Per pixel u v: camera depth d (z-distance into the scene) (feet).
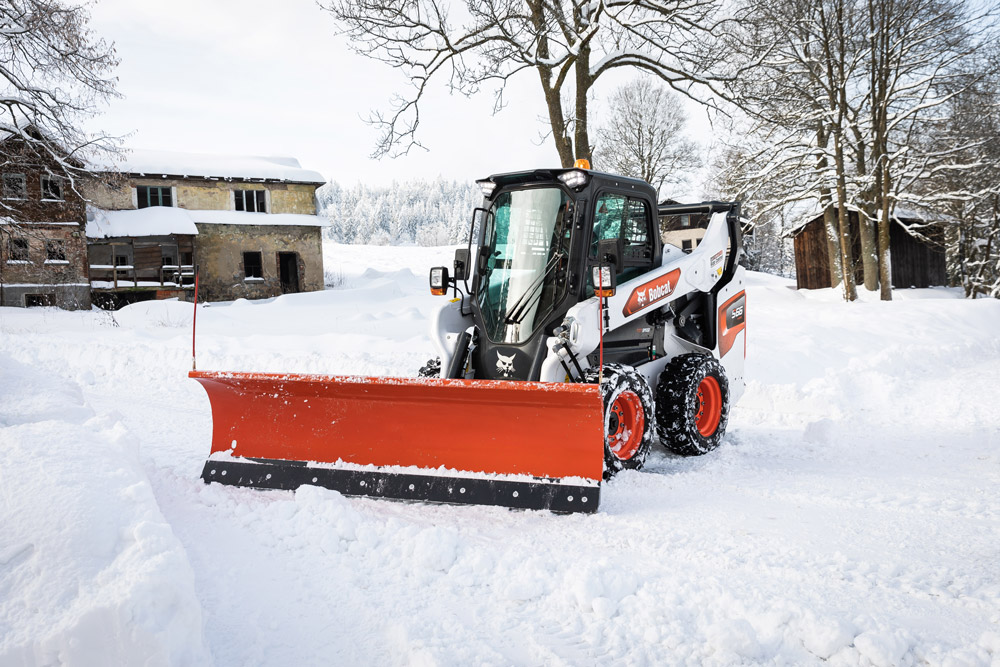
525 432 14.44
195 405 26.13
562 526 13.34
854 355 38.19
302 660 8.68
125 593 7.31
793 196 81.10
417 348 38.70
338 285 123.34
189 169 105.19
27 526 8.36
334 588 10.65
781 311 56.54
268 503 14.25
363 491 14.89
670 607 9.77
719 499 15.43
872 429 24.17
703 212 23.50
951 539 12.79
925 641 8.93
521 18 53.26
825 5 70.59
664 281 19.86
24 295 88.33
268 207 110.83
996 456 19.88
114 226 95.71
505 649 8.91
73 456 10.25
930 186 81.61
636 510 14.51
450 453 14.89
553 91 57.16
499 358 17.84
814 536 12.96
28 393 19.56
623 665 8.54
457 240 392.68
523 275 17.88
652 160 132.46
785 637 9.04
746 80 54.65
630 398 17.63
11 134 75.61
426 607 10.05
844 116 73.36
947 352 38.50
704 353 21.52
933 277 103.81
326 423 15.55
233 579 10.92
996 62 67.77
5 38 69.15
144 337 46.50
